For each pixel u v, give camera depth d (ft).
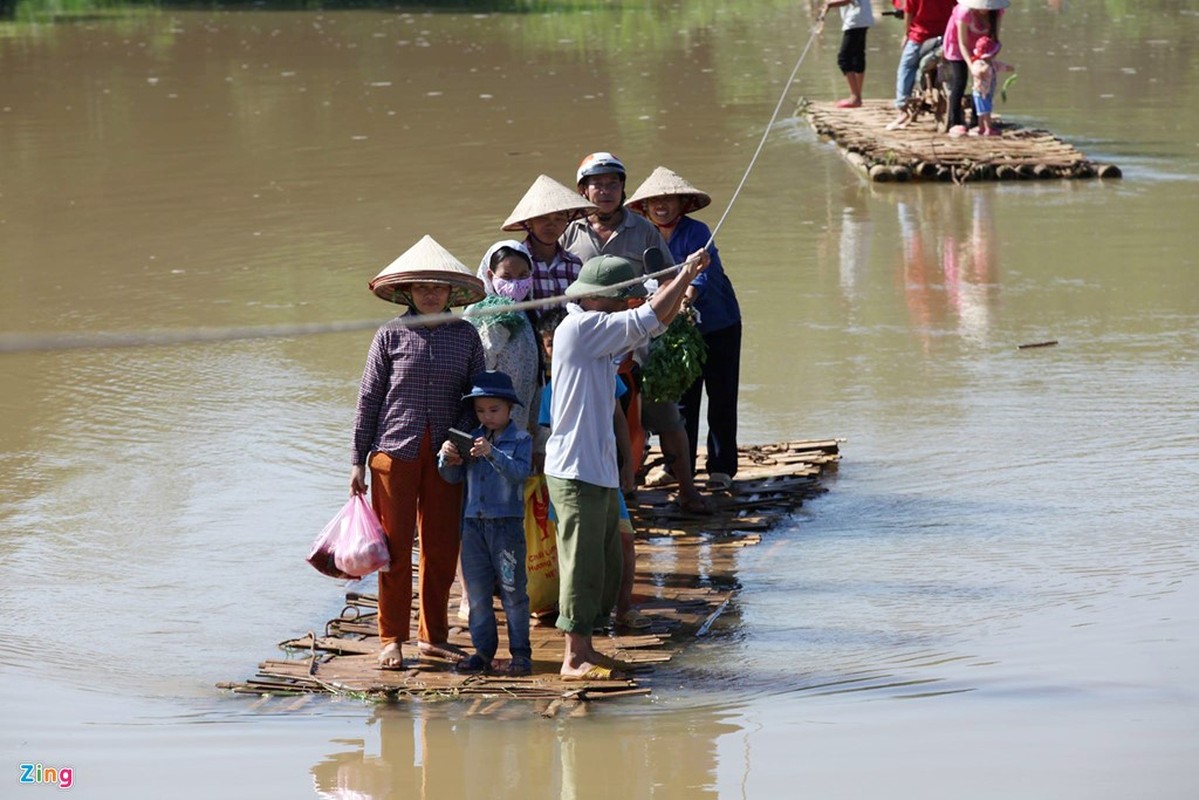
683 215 63.31
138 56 241.35
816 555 57.26
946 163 132.87
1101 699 42.80
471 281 48.93
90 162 151.12
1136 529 57.67
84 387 80.64
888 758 39.68
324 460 69.10
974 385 77.51
